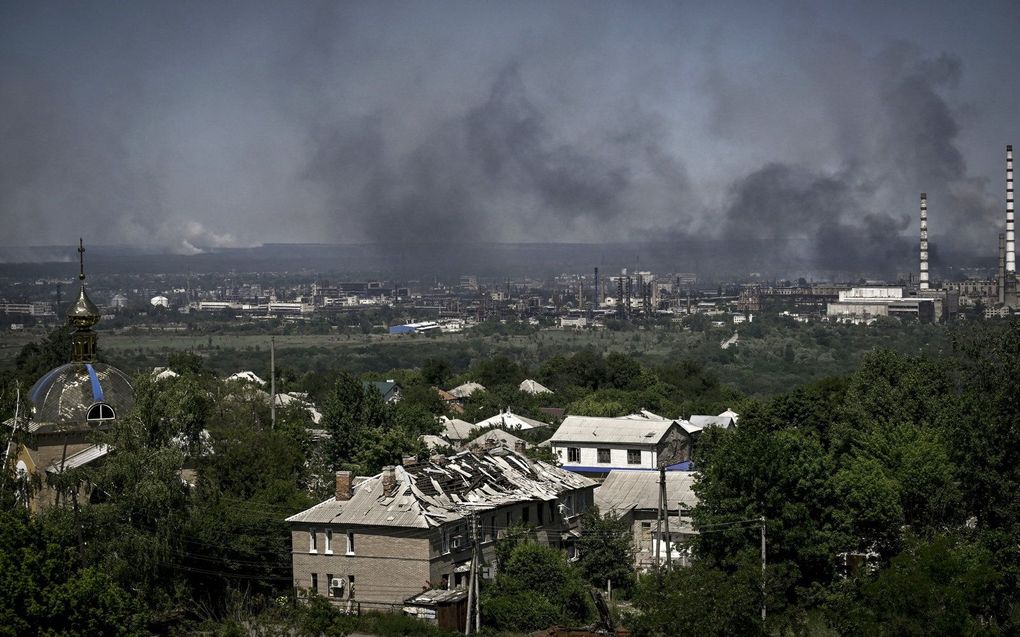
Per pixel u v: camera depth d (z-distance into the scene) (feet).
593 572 255.70
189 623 228.22
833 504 244.42
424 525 230.48
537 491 268.62
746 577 201.05
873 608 198.08
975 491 261.24
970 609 207.51
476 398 639.76
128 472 226.38
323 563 237.86
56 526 213.05
